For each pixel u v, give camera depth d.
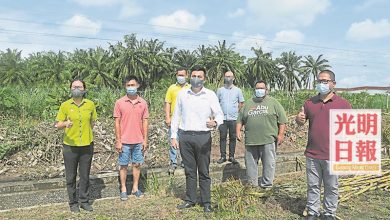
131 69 53.00
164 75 55.75
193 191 5.21
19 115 12.31
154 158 7.86
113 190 6.22
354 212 5.13
